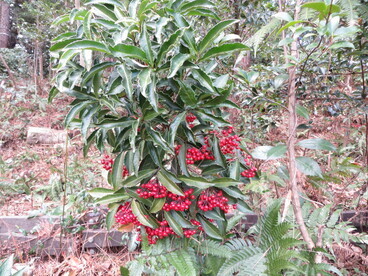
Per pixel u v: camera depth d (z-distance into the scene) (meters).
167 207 1.54
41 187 3.37
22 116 6.10
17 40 12.20
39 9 7.61
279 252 1.62
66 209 2.75
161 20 1.30
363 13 1.41
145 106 1.39
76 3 3.53
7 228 2.64
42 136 5.18
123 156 1.62
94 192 1.77
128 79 1.27
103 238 2.58
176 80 1.39
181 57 1.25
